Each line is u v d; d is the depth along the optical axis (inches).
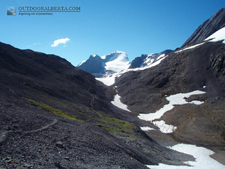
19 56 3873.0
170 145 2436.0
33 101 1737.2
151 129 3255.4
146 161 1153.4
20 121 838.5
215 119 3120.1
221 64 4308.6
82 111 2332.7
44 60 5270.7
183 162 1625.2
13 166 449.1
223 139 2699.3
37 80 2972.4
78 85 4645.7
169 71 5295.3
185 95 4224.9
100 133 1240.8
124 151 1068.5
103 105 3703.3
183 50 5905.5
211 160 1903.3
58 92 2817.4
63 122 1152.8
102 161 744.3
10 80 2175.2
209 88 4092.0
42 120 993.5
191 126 3105.3
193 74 4633.4
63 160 606.2
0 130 668.7
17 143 608.4
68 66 6230.3
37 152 596.7
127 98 5221.5
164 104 4170.8
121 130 1980.8
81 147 810.8
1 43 3964.1
